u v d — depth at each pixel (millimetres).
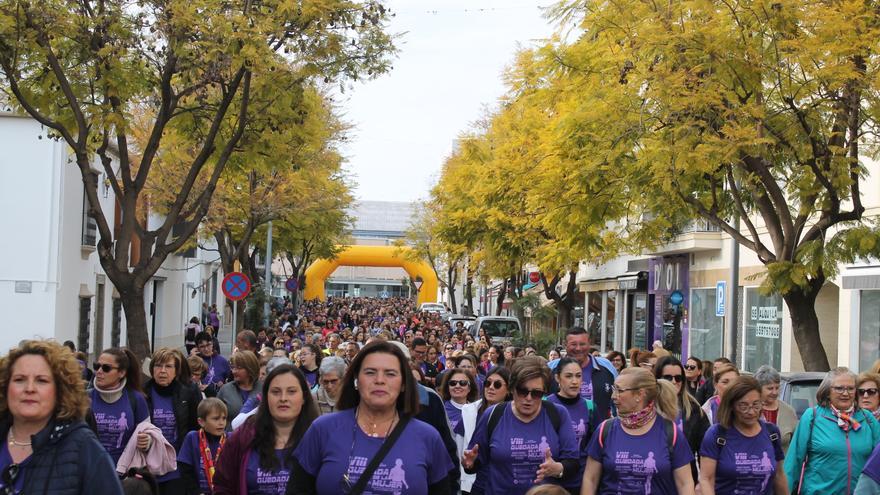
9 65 16953
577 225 18828
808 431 8438
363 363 5266
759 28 14945
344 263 78312
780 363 25906
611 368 10609
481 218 36312
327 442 5270
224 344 50250
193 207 18859
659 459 7129
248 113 18922
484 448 7938
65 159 26062
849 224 17406
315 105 20703
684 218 20750
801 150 15312
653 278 36219
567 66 18859
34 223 25672
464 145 37750
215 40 17141
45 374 4883
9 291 25609
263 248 48719
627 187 17953
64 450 4887
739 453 7520
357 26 18078
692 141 15047
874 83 14305
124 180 18062
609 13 16656
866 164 20906
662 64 15305
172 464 8859
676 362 9266
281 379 6820
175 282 46438
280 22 17516
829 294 24984
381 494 5129
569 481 7965
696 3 14789
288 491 5312
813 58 14445
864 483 7203
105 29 17125
